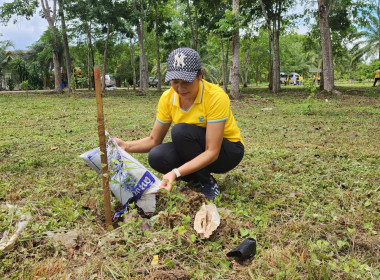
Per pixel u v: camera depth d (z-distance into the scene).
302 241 2.23
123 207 2.68
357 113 9.23
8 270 1.92
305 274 1.89
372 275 1.88
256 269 1.93
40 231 2.29
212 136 2.67
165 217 2.37
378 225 2.49
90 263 1.98
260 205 2.87
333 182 3.39
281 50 42.50
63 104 13.04
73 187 3.30
